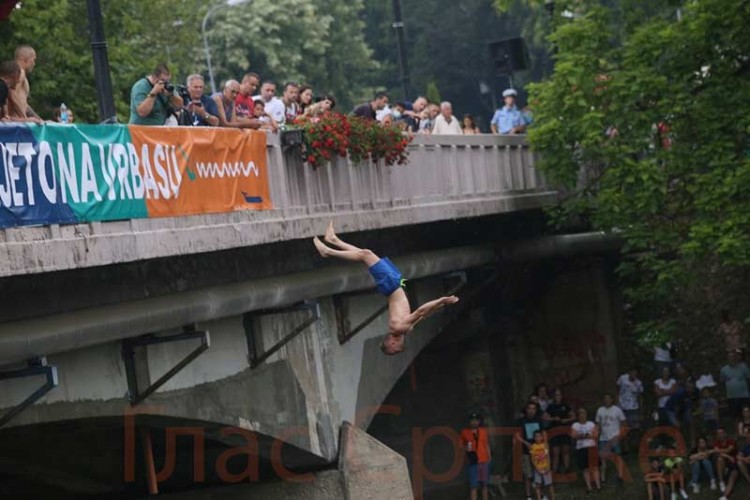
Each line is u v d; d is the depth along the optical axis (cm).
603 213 6919
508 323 8031
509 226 7244
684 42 6900
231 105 4647
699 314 8500
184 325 4191
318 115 4947
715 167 6681
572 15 7381
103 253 3556
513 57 7481
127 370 4041
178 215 3962
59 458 4878
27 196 3294
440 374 7825
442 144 6038
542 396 7650
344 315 5450
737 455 6938
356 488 5200
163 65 4031
